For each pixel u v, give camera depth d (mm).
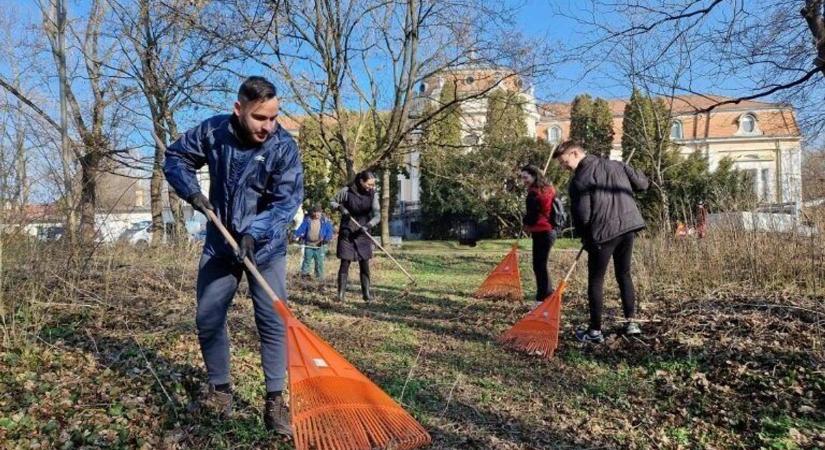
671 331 5785
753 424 3932
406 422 3389
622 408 4312
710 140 43812
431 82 20156
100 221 7059
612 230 5641
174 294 7504
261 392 4176
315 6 16625
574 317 7082
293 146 3572
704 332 5715
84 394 3998
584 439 3773
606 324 6324
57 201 6531
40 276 5852
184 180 3488
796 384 4457
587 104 39594
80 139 12953
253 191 3508
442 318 7375
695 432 3871
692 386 4656
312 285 10883
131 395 3986
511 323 7047
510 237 33781
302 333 3350
